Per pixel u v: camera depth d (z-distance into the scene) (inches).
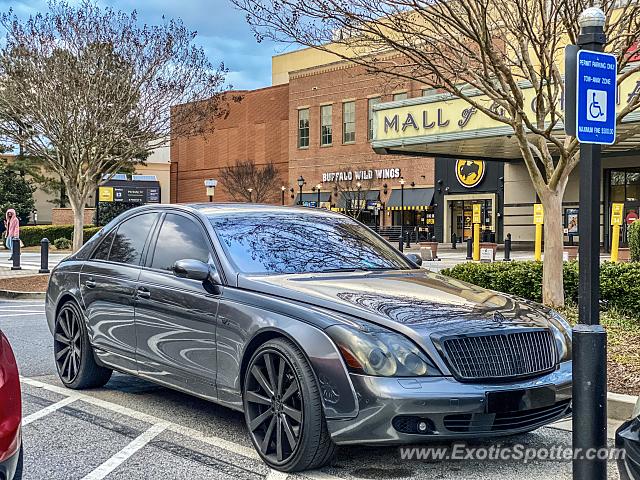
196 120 842.8
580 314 149.3
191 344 211.0
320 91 2137.1
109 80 739.4
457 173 1727.4
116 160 826.2
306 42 369.1
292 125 2233.0
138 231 253.1
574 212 1261.1
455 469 183.8
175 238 234.4
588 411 146.1
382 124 1102.4
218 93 860.0
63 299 277.3
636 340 315.9
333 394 167.6
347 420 165.8
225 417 233.1
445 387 164.2
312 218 247.4
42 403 250.8
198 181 2768.2
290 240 226.8
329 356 169.5
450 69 383.2
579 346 147.4
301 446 172.7
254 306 192.2
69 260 283.6
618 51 358.9
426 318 175.3
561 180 390.9
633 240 647.8
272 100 2447.1
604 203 1232.8
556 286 386.9
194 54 914.7
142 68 777.6
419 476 178.2
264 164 2475.4
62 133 731.4
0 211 1924.2
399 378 164.1
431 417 163.0
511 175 1489.9
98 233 277.3
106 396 261.1
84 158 763.4
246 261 211.3
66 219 1825.8
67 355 273.6
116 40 756.6
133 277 239.5
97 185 790.5
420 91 1800.0
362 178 2016.5
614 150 1151.0
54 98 722.8
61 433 215.0
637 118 721.6
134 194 2249.0
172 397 260.5
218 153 2667.3
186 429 219.1
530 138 851.4
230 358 197.0
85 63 732.7
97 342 255.8
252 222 231.0
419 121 1042.1
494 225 1656.0
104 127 733.9
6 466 127.7
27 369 311.1
